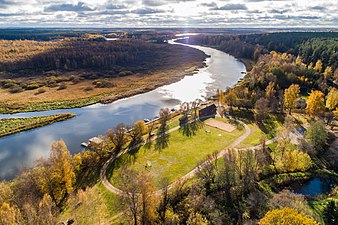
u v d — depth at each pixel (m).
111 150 78.25
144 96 141.75
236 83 161.12
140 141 84.06
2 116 114.81
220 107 113.44
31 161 78.94
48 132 99.06
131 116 114.31
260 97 108.75
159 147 80.38
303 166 64.75
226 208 53.31
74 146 87.69
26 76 178.88
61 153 59.41
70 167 62.16
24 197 51.16
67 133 97.81
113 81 170.00
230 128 92.69
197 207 51.31
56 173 57.59
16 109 121.94
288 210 34.09
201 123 97.12
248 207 52.81
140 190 46.38
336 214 45.38
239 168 59.88
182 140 84.75
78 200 53.50
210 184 59.12
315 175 64.44
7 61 192.50
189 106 117.94
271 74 127.62
